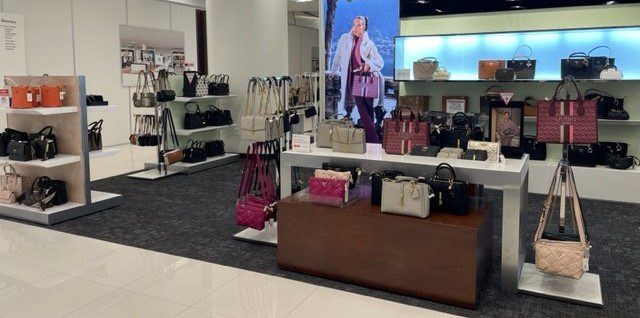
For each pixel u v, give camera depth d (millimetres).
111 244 4266
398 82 7105
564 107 3186
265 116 4344
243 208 4109
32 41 8516
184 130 7562
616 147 5871
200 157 7742
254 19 8398
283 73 8773
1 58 8016
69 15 9141
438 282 3090
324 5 7699
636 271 3637
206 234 4547
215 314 2975
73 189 5188
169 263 3820
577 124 3150
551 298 3154
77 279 3498
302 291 3299
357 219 3311
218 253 4039
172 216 5156
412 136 3658
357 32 7477
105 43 9906
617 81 5836
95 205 5262
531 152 6215
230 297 3211
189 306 3080
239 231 4625
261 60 8484
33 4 8484
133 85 10609
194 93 7551
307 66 17828
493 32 6223
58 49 8984
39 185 5027
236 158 8539
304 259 3555
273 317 2930
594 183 5742
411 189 3152
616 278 3508
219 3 8523
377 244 3260
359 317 2928
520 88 6355
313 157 3768
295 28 16781
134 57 10578
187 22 11961
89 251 4086
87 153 5109
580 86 6109
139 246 4219
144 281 3469
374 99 7484
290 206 3568
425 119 4266
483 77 6191
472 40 6551
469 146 3475
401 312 2990
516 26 6379
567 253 3078
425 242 3100
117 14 10094
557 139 3191
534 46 6211
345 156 3646
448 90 6789
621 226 4773
